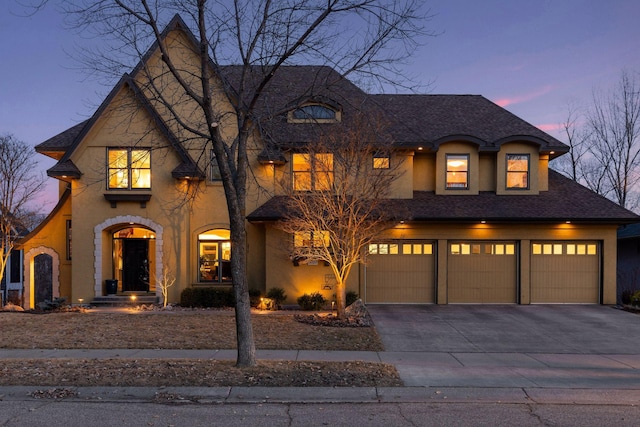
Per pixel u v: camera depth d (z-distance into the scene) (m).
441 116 20.75
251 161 17.97
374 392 7.70
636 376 8.88
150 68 17.61
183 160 17.45
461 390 7.91
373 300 18.06
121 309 16.64
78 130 19.33
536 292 18.00
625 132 29.52
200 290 17.17
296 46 9.14
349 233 14.40
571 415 6.81
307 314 15.43
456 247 18.14
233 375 8.30
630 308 16.94
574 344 11.82
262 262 18.16
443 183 18.78
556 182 19.95
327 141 14.23
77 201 17.52
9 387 7.72
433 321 14.66
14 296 28.36
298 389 7.73
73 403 7.13
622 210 17.61
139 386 7.76
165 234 17.58
